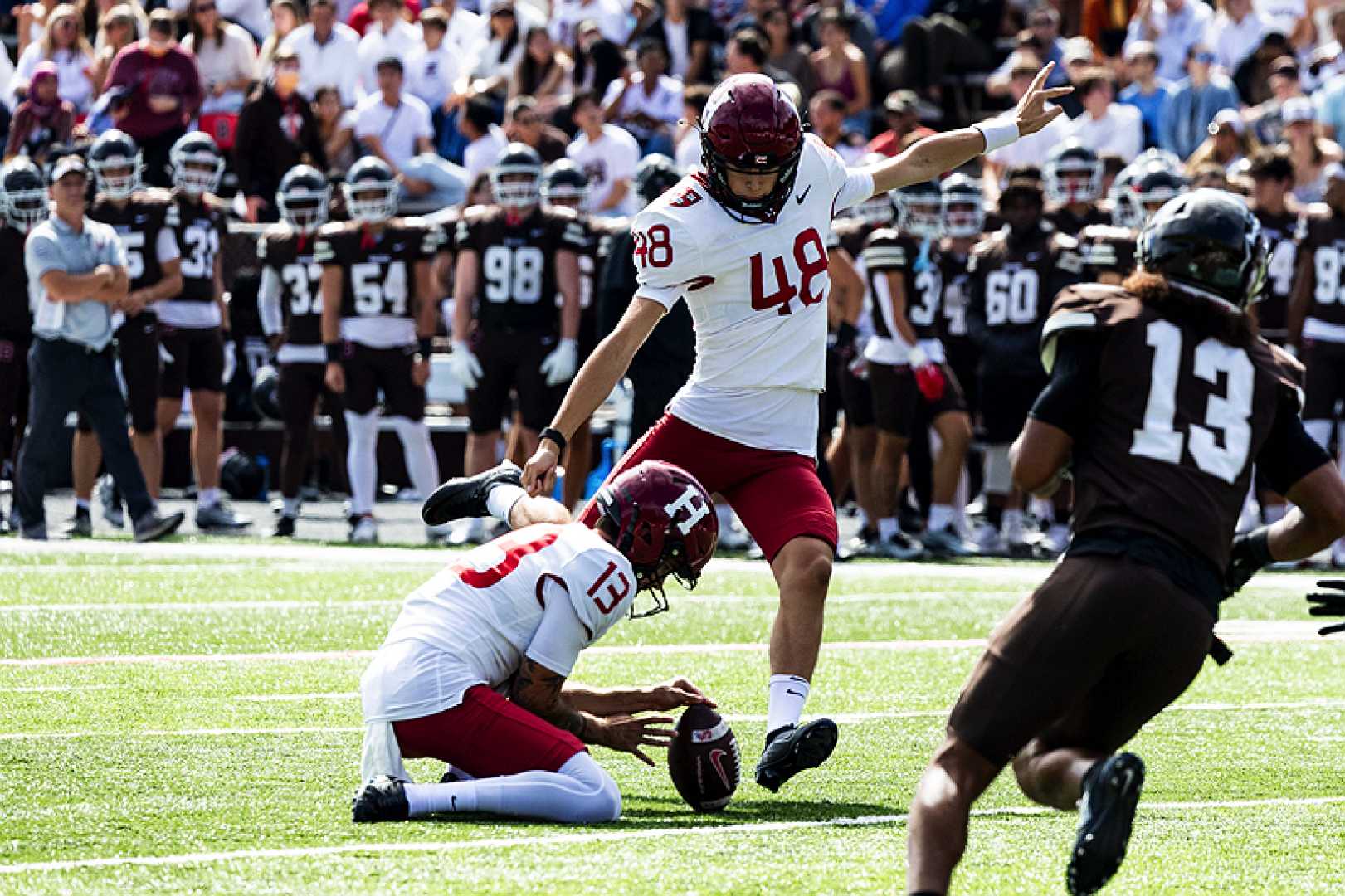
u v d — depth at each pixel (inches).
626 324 727.7
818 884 581.0
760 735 851.4
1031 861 629.0
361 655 1053.2
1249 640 1190.9
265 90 2057.1
